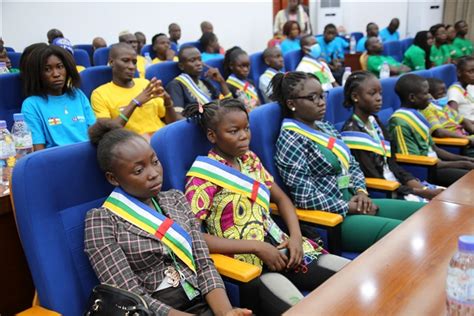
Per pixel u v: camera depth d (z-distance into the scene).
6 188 1.67
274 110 2.13
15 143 2.22
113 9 6.35
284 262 1.64
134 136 1.40
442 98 3.43
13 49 5.29
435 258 1.18
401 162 2.64
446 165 2.75
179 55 3.51
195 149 1.75
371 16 9.10
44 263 1.26
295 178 1.99
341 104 2.64
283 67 4.53
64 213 1.34
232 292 1.51
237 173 1.71
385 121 3.03
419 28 8.77
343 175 2.12
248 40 8.23
